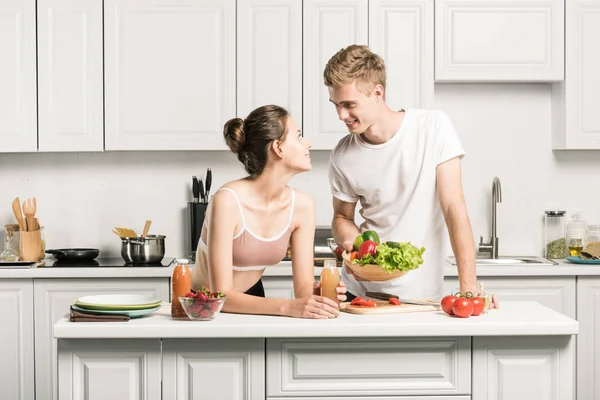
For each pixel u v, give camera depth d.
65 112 4.44
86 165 4.79
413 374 2.45
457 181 2.92
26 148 4.44
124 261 4.53
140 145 4.46
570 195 4.84
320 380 2.44
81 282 4.23
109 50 4.43
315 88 4.43
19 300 4.23
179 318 2.49
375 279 2.59
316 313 2.46
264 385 2.43
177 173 4.79
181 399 2.44
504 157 4.83
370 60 2.76
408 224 2.98
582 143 4.52
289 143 2.57
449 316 2.51
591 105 4.50
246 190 2.62
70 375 2.42
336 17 4.43
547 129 4.82
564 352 2.46
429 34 4.43
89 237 4.80
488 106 4.81
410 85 4.45
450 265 4.27
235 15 4.42
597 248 4.37
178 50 4.43
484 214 4.84
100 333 2.37
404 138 2.96
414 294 3.00
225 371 2.43
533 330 2.40
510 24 4.45
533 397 2.46
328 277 2.59
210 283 2.62
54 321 4.22
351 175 3.07
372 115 2.82
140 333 2.37
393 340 2.44
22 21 4.41
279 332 2.37
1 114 4.43
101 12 4.42
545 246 4.75
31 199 4.49
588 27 4.46
